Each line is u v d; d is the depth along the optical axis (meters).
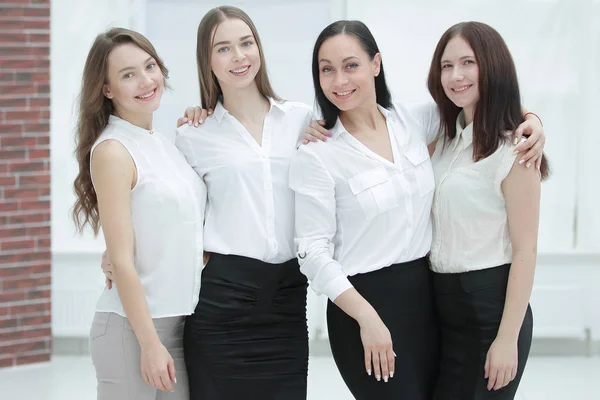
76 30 5.20
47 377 5.00
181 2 5.22
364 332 2.36
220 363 2.57
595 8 5.28
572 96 5.36
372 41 2.49
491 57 2.41
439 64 2.55
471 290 2.45
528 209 2.37
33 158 5.13
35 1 5.04
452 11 5.27
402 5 5.26
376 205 2.44
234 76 2.59
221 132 2.68
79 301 5.32
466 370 2.47
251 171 2.61
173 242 2.48
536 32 5.31
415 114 2.67
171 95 5.27
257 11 5.25
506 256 2.45
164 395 2.64
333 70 2.46
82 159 2.53
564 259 5.37
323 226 2.47
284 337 2.65
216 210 2.66
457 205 2.46
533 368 5.24
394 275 2.48
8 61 5.04
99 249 5.32
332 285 2.40
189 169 2.62
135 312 2.36
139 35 2.52
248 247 2.60
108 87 2.49
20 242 5.13
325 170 2.46
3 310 5.12
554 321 5.39
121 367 2.47
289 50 5.27
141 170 2.45
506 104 2.42
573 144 5.40
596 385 4.88
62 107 5.23
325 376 5.05
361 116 2.55
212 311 2.57
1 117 5.05
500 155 2.39
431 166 2.55
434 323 2.58
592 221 5.41
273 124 2.70
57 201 5.29
